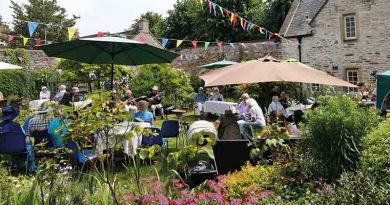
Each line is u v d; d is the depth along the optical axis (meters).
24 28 34.06
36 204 3.01
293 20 20.39
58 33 36.09
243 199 3.38
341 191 3.48
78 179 3.44
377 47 17.28
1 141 5.60
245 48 21.03
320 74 7.09
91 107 3.01
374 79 17.30
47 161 3.15
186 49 22.64
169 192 3.24
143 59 7.28
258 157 4.97
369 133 4.14
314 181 4.05
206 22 29.53
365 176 3.51
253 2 29.30
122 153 5.72
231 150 5.06
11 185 3.30
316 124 4.30
